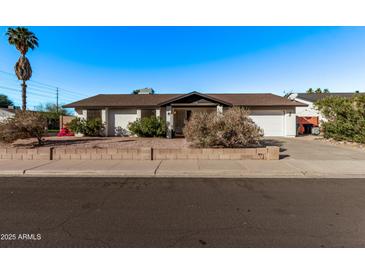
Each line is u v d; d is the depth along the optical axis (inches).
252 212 158.2
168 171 277.1
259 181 241.8
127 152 351.6
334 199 184.2
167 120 677.3
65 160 344.2
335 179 249.0
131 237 125.3
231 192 203.6
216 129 375.2
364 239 122.2
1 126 424.5
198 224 140.2
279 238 123.7
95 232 130.6
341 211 159.3
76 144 494.3
